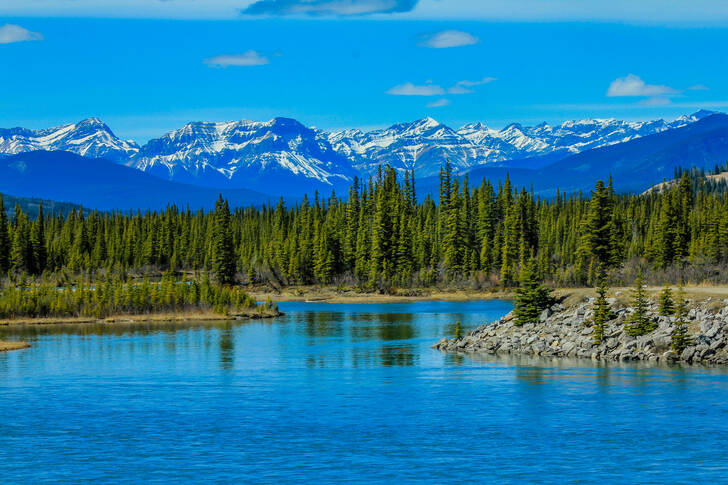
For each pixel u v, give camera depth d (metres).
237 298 168.00
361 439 57.09
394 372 83.81
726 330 86.50
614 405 65.81
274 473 49.69
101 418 63.47
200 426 61.00
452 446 55.19
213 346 107.81
